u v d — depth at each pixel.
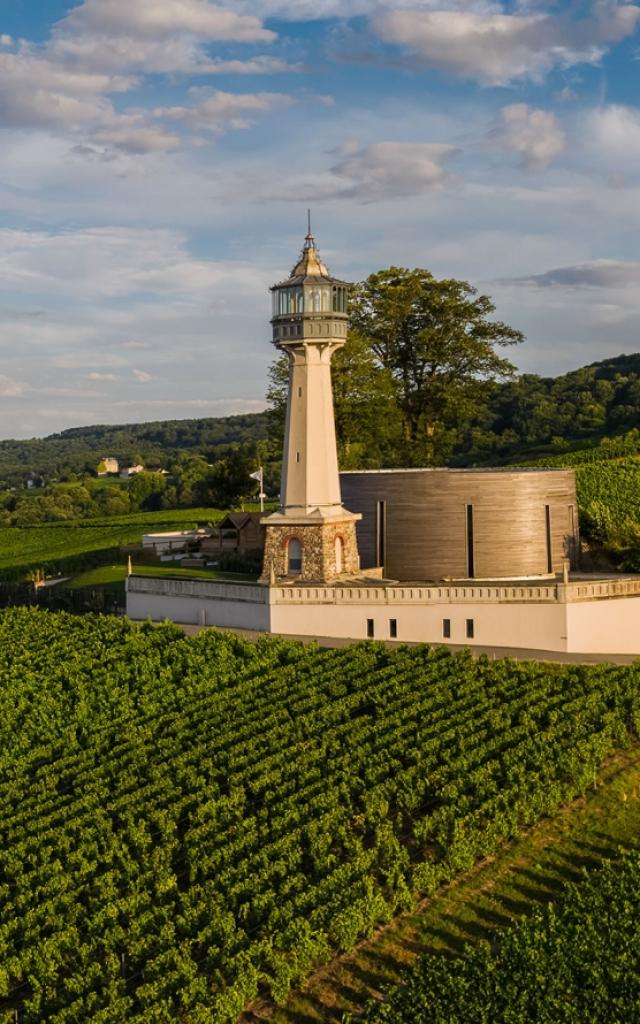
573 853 48.47
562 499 86.31
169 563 106.19
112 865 49.22
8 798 57.03
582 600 73.31
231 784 54.06
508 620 73.69
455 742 56.31
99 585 101.38
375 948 42.88
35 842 50.88
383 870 45.50
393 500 84.25
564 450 158.25
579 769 52.41
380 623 75.69
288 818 49.75
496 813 48.34
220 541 108.81
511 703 59.75
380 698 61.75
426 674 65.06
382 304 122.06
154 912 43.78
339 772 53.31
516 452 175.50
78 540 150.75
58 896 45.81
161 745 60.34
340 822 50.03
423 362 126.75
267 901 43.91
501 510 83.00
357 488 85.56
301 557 80.19
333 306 80.00
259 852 47.41
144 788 54.56
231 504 130.50
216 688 67.88
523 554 83.50
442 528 83.25
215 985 40.84
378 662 68.75
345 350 111.06
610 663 67.06
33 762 61.91
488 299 124.62
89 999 39.19
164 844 50.19
